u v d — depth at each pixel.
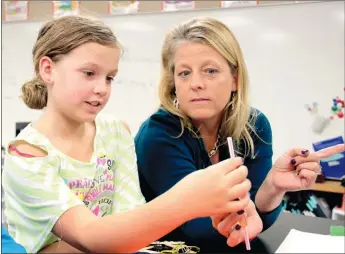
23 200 0.56
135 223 0.45
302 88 2.17
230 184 0.44
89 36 0.58
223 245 0.64
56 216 0.51
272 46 2.21
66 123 0.65
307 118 2.17
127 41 2.53
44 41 0.61
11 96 2.81
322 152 0.70
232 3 2.27
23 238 0.55
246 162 0.87
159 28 2.45
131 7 2.50
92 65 0.58
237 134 0.84
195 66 0.70
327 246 0.49
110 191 0.73
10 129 2.80
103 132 0.74
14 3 2.75
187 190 0.44
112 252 0.46
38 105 0.68
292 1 2.15
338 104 2.11
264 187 0.74
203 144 0.83
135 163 0.78
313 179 0.69
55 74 0.59
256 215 0.66
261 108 2.26
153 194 0.78
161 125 0.78
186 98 0.72
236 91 0.80
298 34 2.16
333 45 2.10
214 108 0.73
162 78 0.81
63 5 2.64
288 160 0.71
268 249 0.63
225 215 0.53
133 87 2.54
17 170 0.57
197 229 0.64
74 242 0.50
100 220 0.48
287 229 0.73
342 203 1.87
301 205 1.93
